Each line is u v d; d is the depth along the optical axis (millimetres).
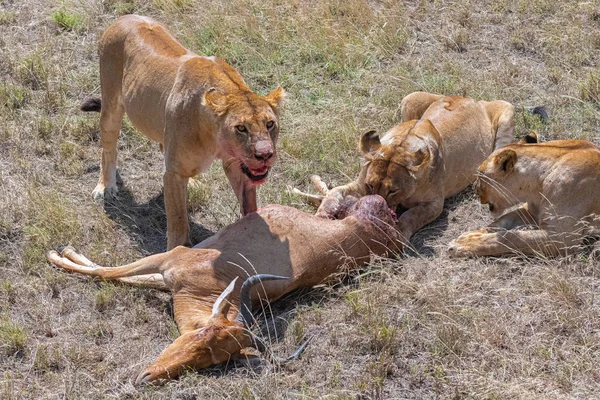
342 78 11555
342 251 7605
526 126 10242
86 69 11758
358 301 7316
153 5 13227
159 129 8281
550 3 13000
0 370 6758
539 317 7109
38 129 10336
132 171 9891
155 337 7188
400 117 10523
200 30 12461
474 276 7660
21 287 7711
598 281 7512
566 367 6477
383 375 6527
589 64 11609
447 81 11219
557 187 7785
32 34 12539
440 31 12461
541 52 11922
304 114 10789
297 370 6668
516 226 8289
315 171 9734
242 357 6668
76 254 8070
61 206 8789
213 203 9195
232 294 7141
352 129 10219
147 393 6270
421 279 7691
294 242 7500
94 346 7023
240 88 7578
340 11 12977
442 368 6516
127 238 8688
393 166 8219
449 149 9047
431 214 8680
